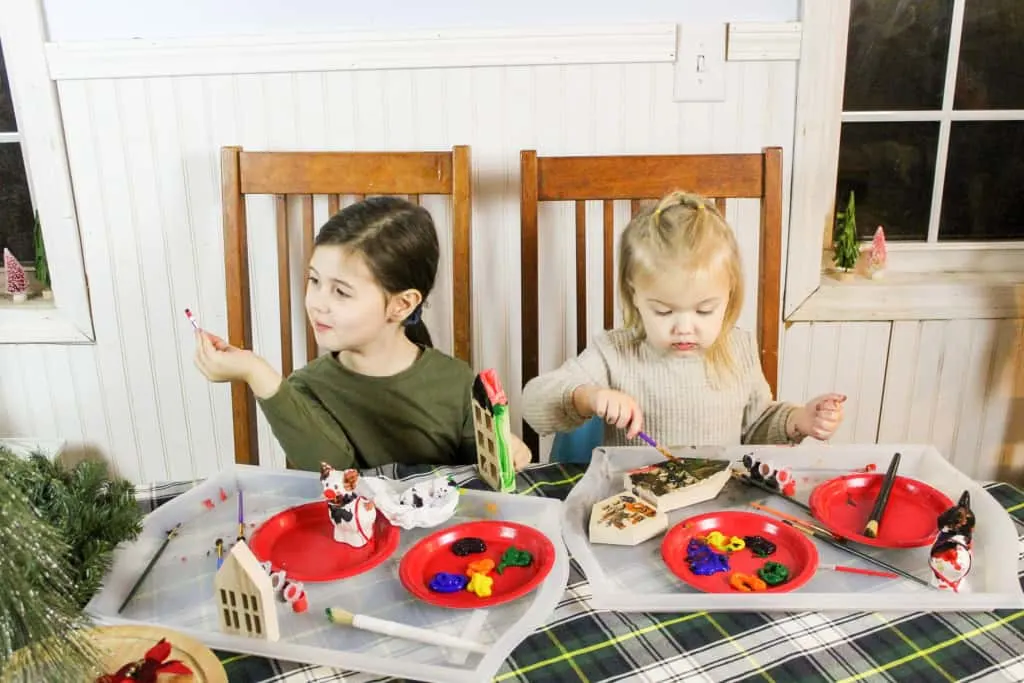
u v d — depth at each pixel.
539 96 1.57
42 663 0.65
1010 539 0.91
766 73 1.56
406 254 1.32
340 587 0.89
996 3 1.65
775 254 1.43
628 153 1.61
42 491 0.89
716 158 1.41
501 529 0.97
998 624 0.81
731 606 0.84
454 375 1.41
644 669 0.76
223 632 0.82
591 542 0.96
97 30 1.54
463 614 0.85
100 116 1.58
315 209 1.64
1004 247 1.78
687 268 1.15
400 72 1.56
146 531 0.97
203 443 1.83
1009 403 1.80
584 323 1.48
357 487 1.00
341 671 0.78
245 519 1.02
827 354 1.74
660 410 1.31
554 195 1.43
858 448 1.12
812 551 0.91
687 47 1.54
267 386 1.18
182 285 1.70
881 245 1.71
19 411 1.80
